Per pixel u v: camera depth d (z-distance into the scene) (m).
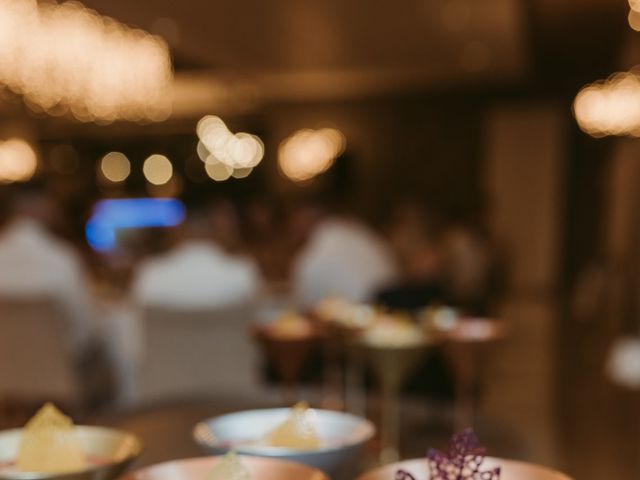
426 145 13.91
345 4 7.83
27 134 14.59
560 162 14.45
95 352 4.48
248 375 3.96
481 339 2.05
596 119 10.86
